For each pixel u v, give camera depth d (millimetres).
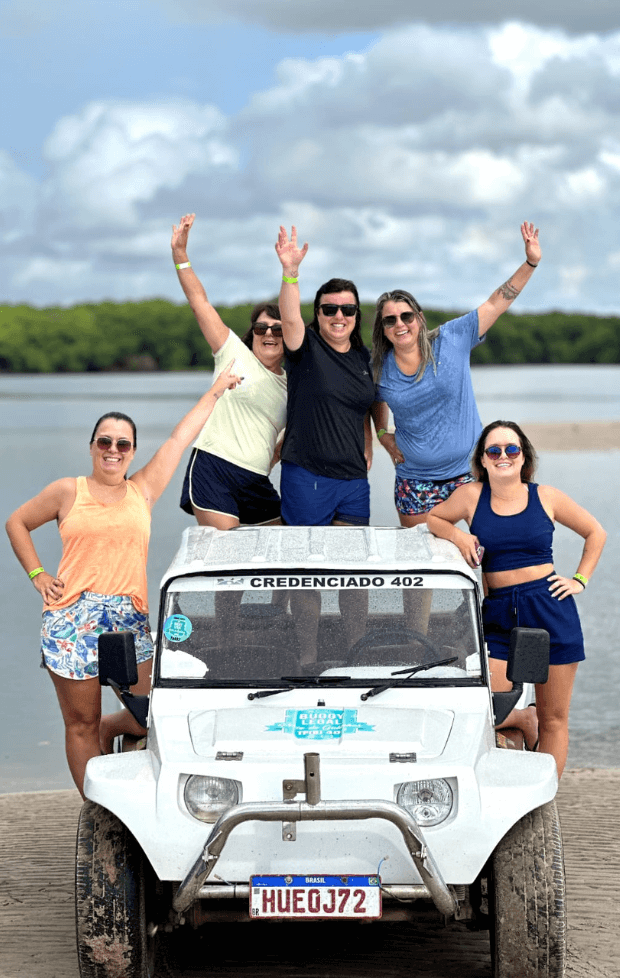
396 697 5219
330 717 5094
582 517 6434
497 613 6398
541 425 52594
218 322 7695
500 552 6336
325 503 7340
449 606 5465
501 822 4707
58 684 6312
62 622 6285
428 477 7711
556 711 6566
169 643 5426
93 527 6270
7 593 17281
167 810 4727
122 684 5266
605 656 12820
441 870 4676
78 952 4820
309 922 5922
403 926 5863
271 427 7773
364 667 5332
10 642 13914
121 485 6422
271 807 4484
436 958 5453
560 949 4730
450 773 4750
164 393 116125
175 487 31906
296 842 4691
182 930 5750
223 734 4996
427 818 4738
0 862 6898
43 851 7098
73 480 6410
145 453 41938
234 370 7625
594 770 8844
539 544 6309
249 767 4770
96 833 4867
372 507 25141
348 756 4852
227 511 7766
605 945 5531
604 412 70688
